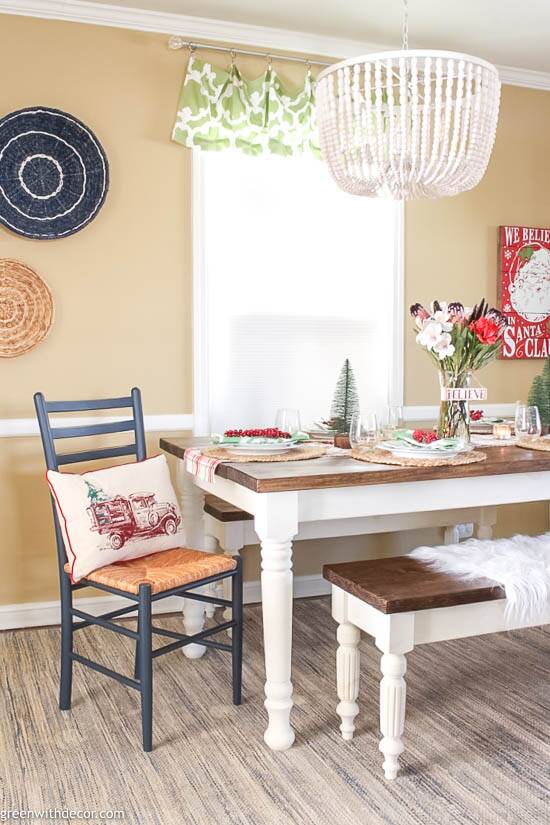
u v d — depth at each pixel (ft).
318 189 12.67
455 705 8.75
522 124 13.92
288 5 11.07
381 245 13.10
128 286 11.51
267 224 12.39
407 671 9.73
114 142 11.35
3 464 10.98
